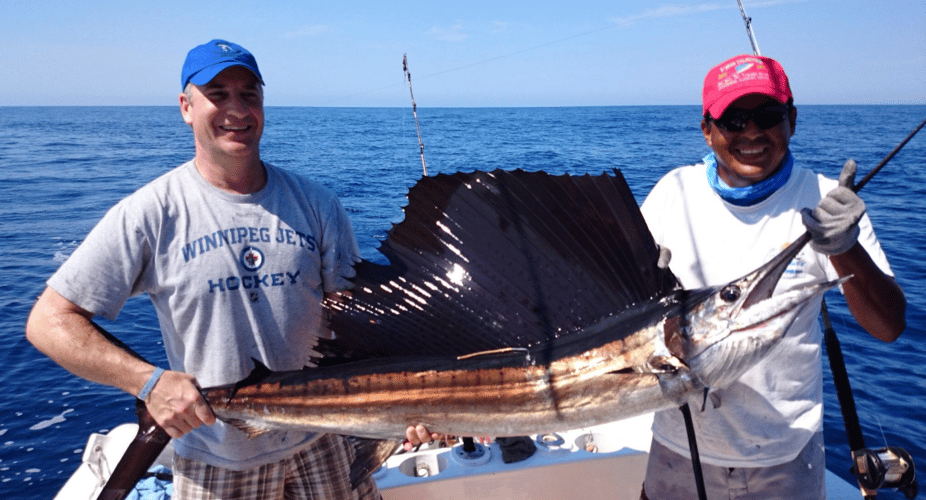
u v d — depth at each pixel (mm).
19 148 34250
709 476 1778
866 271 1427
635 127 51938
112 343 1713
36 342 1709
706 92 1705
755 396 1692
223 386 1713
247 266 1811
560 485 2393
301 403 1672
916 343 5121
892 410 4152
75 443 4617
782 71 1622
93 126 66062
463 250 1606
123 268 1744
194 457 1860
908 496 1708
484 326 1597
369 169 21594
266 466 1890
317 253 1916
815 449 1762
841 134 33969
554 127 51969
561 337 1546
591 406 1505
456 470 2381
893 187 13781
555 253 1546
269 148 30812
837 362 1731
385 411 1631
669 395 1438
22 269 8977
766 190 1659
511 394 1560
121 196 16562
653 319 1462
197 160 1845
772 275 1352
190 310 1787
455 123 61500
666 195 1847
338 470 2014
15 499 3973
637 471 2432
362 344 1670
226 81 1735
